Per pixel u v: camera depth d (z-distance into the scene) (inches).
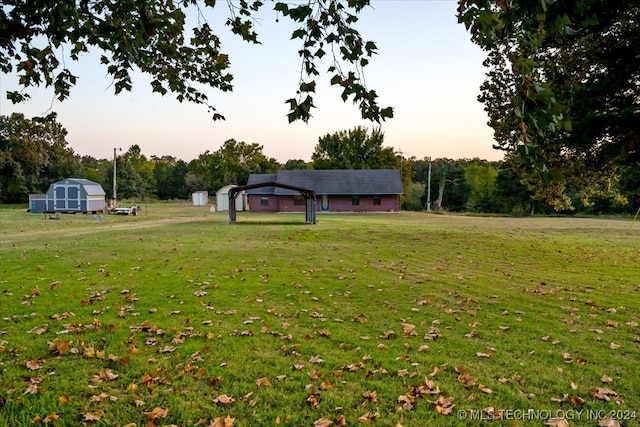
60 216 1267.2
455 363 173.2
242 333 208.1
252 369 166.6
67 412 134.0
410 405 138.6
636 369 168.2
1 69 161.0
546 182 79.9
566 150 387.9
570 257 492.4
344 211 1691.7
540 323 231.0
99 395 144.1
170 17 166.1
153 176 2935.5
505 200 1964.8
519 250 536.4
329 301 276.2
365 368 167.6
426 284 330.6
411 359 177.2
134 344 191.3
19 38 145.2
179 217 1269.7
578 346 194.4
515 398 143.8
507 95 442.0
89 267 387.5
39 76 161.2
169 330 211.0
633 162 369.7
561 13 79.7
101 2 146.8
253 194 1674.5
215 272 370.0
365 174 1752.0
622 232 802.2
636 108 326.6
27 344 189.9
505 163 514.0
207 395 146.2
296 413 134.5
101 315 236.2
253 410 136.4
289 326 221.9
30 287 302.5
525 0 80.0
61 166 2192.4
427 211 2000.5
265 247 544.4
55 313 239.3
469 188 2330.2
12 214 1315.2
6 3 132.5
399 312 251.3
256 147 2773.1
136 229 806.5
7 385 150.6
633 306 267.4
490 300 282.0
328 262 434.6
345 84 117.3
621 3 286.5
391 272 382.0
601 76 343.9
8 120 1972.2
